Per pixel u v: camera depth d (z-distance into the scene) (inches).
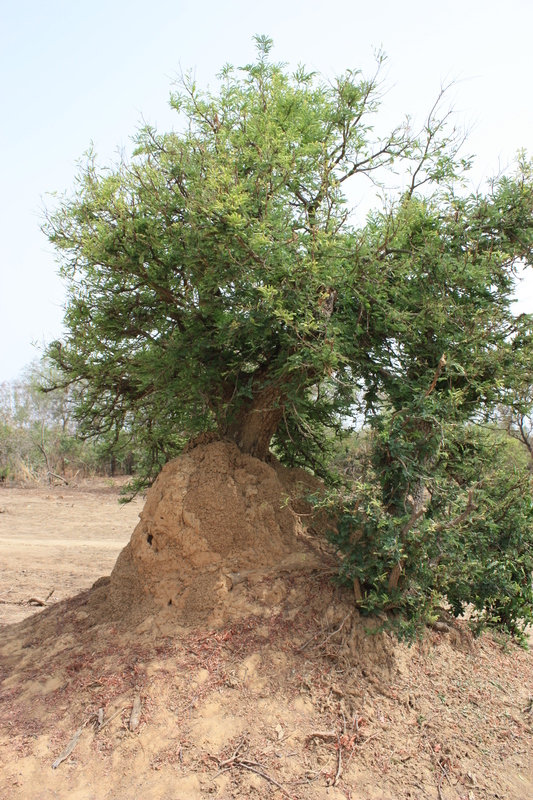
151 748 196.1
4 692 232.7
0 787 187.6
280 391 279.4
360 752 194.2
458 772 192.9
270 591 245.9
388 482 239.9
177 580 255.6
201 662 223.6
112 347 302.4
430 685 225.1
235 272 234.5
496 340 247.0
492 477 237.3
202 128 284.2
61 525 849.5
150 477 366.9
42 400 1460.4
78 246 271.0
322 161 269.0
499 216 260.4
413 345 257.9
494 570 244.5
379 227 261.0
